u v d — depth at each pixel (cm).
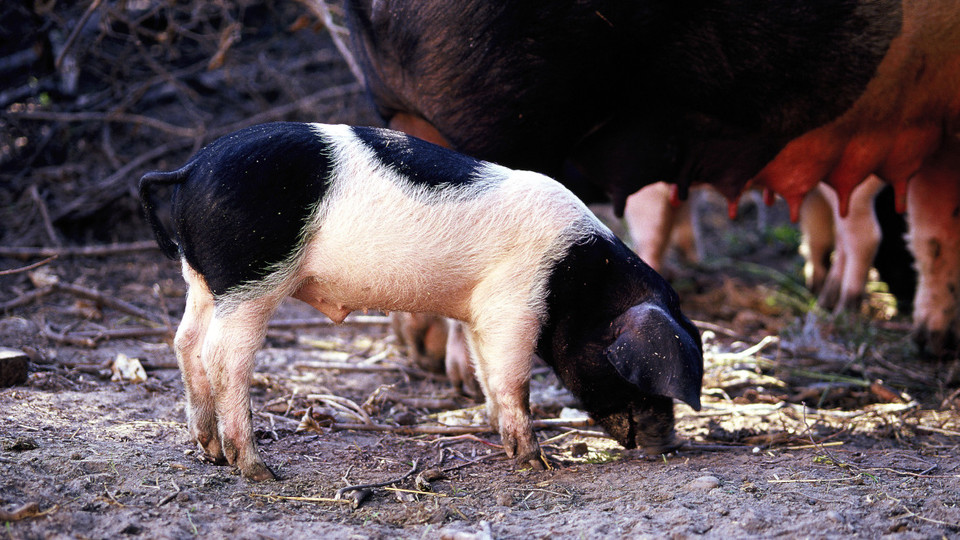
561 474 496
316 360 716
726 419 621
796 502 445
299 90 1148
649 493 456
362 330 817
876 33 590
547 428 596
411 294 483
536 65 575
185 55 1166
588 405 528
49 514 395
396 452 531
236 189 439
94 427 514
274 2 1208
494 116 588
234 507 425
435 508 439
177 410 565
